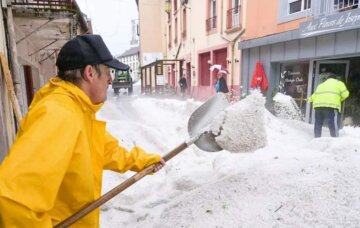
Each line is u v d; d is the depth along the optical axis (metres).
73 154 1.18
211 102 2.26
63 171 1.09
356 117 7.70
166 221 2.19
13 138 4.52
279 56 9.68
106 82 1.41
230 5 13.05
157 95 23.34
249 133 2.06
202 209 2.15
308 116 8.73
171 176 3.81
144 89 30.62
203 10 16.28
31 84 8.28
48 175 1.04
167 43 27.34
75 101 1.28
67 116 1.15
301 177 2.22
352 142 3.19
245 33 11.55
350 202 1.75
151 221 2.48
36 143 1.04
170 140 5.44
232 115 2.06
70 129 1.13
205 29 16.00
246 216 1.90
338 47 7.45
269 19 9.99
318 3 8.05
